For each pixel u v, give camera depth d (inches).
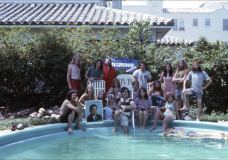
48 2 653.3
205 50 432.5
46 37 385.1
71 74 336.5
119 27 478.6
